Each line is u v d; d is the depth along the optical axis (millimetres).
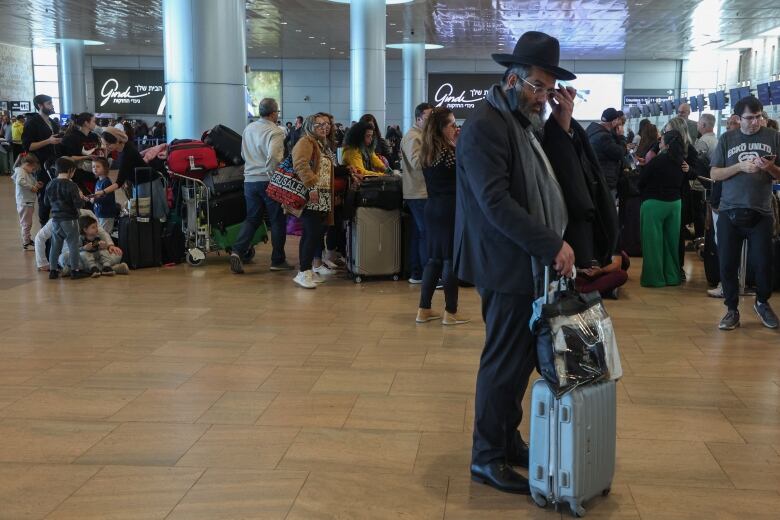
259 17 22203
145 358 4523
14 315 5621
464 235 2701
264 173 7285
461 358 4543
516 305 2627
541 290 2594
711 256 6715
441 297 6355
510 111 2598
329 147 6809
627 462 3053
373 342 4898
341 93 35531
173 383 4051
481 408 2779
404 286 6840
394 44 29281
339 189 7000
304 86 35531
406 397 3838
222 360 4484
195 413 3598
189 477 2896
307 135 6383
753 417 3576
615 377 2584
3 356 4555
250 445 3211
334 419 3521
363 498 2727
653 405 3738
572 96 2625
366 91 19344
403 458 3082
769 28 23266
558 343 2473
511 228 2445
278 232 7547
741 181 5117
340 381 4094
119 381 4082
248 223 7434
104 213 8141
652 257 6816
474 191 2523
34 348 4734
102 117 30844
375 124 7438
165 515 2594
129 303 6059
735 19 21172
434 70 35156
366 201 6820
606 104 34125
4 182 19406
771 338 5039
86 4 20031
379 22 19094
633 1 18078
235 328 5258
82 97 30188
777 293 6504
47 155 8609
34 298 6234
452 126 5020
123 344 4832
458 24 22969
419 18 21812
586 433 2506
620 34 24781
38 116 8516
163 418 3529
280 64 35344
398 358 4539
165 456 3094
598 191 2740
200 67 9180
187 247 7973
